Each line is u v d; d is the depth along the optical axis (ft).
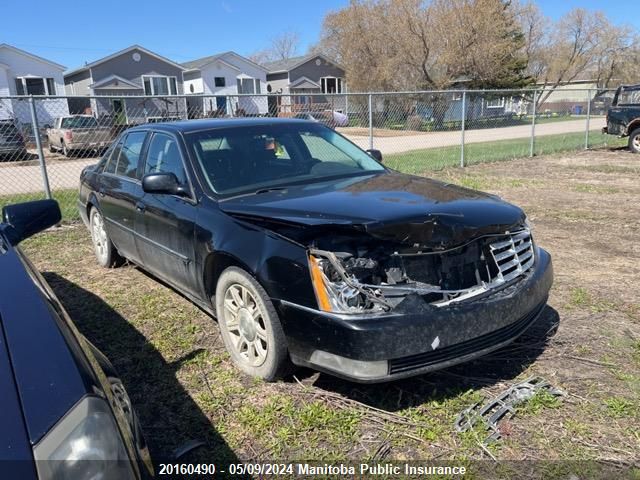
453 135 78.84
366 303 8.75
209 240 11.05
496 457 8.49
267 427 9.39
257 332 10.52
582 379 10.60
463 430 9.12
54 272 18.57
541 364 11.22
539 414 9.51
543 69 191.31
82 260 20.08
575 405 9.75
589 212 25.94
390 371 8.68
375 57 127.34
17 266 6.80
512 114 91.20
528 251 11.03
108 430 4.66
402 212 9.37
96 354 6.47
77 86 134.62
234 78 145.89
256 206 10.61
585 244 20.40
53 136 62.18
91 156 59.26
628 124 52.08
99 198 17.60
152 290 16.47
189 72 142.20
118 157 17.11
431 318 8.79
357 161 14.55
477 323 9.21
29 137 72.28
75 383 4.72
